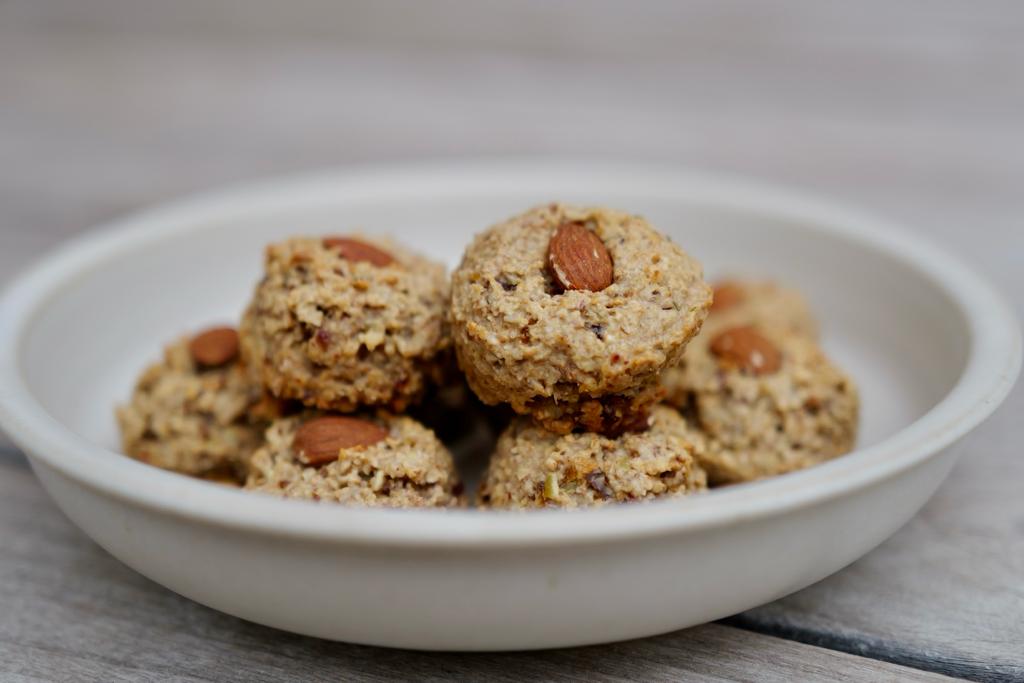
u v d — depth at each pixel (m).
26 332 0.40
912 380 0.43
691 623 0.34
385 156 0.70
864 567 0.39
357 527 0.30
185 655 0.36
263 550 0.32
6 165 0.68
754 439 0.40
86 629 0.37
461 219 0.50
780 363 0.41
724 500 0.31
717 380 0.41
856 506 0.33
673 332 0.35
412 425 0.38
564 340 0.34
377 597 0.32
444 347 0.38
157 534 0.33
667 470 0.35
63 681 0.35
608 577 0.32
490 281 0.36
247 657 0.36
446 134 0.73
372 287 0.38
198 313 0.47
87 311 0.44
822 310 0.47
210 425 0.41
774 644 0.36
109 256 0.44
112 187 0.65
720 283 0.47
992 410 0.35
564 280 0.35
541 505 0.35
